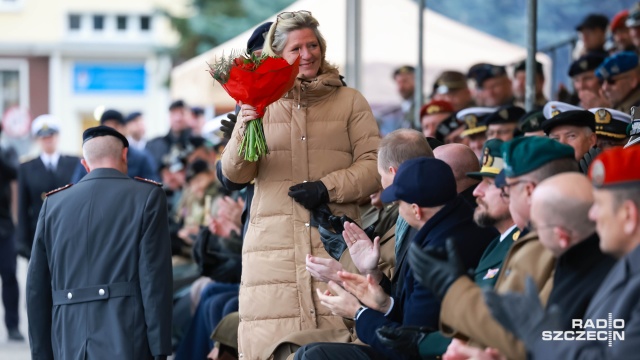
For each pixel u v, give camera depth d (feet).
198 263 46.16
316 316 31.55
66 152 214.48
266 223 32.04
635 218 19.88
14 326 65.98
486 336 21.97
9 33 214.69
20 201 66.39
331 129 32.24
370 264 29.04
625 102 43.09
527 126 38.86
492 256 25.94
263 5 154.81
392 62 74.74
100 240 34.94
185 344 47.21
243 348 32.30
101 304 34.71
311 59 32.22
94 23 215.31
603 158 20.17
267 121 32.24
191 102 85.61
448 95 58.34
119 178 35.65
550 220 21.42
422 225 27.35
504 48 73.61
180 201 58.95
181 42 164.35
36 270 35.83
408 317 26.32
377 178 32.04
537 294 20.77
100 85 215.72
